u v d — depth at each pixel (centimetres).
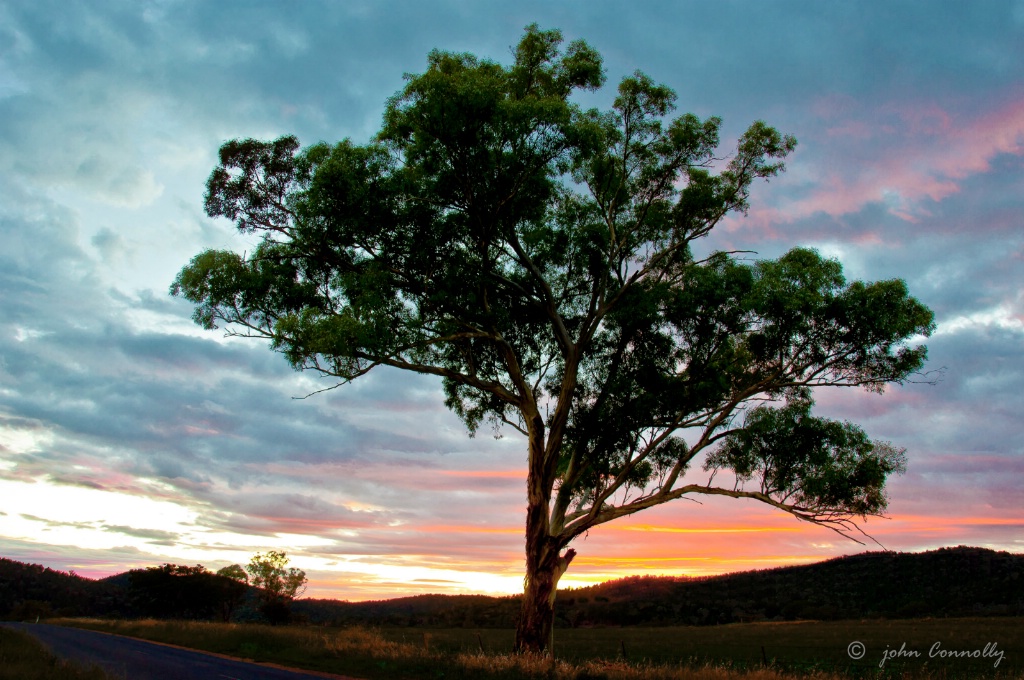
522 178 1989
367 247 2128
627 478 2461
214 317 2130
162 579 9000
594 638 6244
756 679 1722
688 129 2166
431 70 1838
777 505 2023
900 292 1922
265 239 2194
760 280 1980
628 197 2339
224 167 2109
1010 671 2825
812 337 2020
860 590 10638
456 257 2181
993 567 10544
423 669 1769
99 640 3578
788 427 2027
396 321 2047
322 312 2139
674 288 2245
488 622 10181
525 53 2114
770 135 2172
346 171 1912
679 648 4709
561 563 2152
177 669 1967
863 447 1966
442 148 1958
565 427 2292
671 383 2278
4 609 13375
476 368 2553
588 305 2456
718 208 2234
